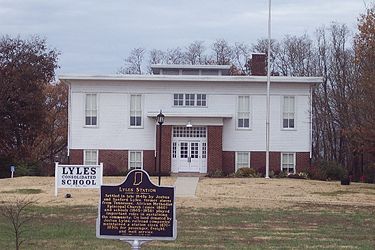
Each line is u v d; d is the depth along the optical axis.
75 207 30.67
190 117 52.81
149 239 12.09
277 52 86.38
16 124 61.56
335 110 68.31
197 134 53.69
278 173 52.47
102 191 12.12
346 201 36.03
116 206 12.12
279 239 20.44
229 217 27.41
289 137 54.03
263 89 54.09
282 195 38.09
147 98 54.09
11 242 18.88
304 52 84.69
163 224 12.10
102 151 53.91
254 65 59.09
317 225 25.03
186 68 57.22
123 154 53.91
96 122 54.00
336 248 18.30
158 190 12.11
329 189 41.47
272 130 54.03
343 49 78.25
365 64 43.09
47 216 26.92
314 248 18.25
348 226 24.83
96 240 19.66
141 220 12.10
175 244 18.92
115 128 53.94
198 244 18.98
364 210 31.62
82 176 34.97
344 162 73.19
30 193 37.00
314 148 76.38
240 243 19.33
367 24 43.81
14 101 60.72
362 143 44.81
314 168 53.56
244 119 54.19
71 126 53.91
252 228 23.64
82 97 53.91
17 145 62.66
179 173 53.19
